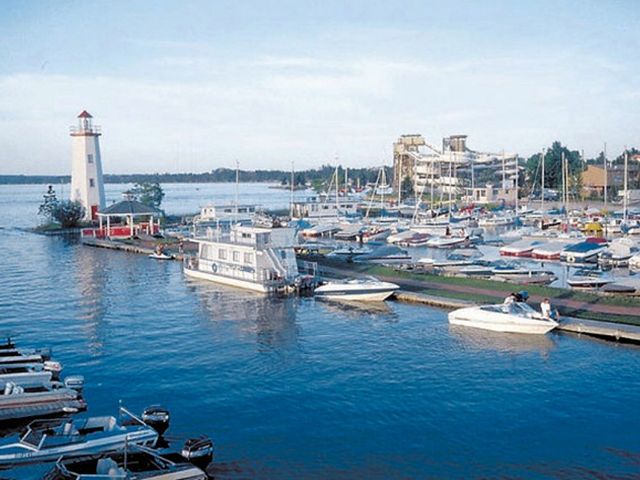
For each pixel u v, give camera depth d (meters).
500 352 46.41
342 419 35.03
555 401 37.16
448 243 112.44
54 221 159.12
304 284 70.94
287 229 74.00
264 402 37.59
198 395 38.78
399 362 44.59
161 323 56.69
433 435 32.91
